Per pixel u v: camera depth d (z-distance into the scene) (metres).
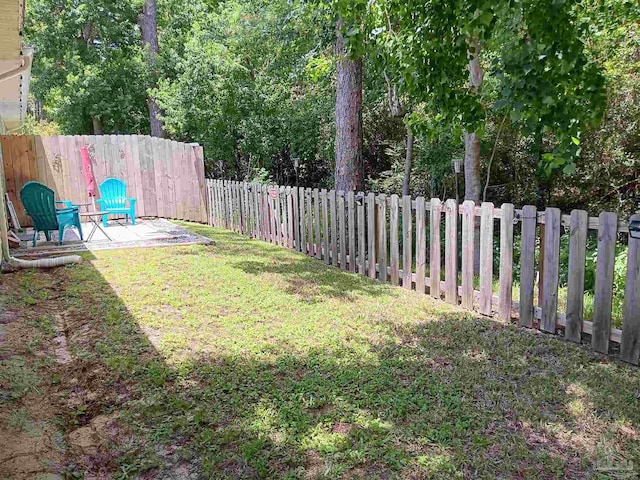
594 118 2.65
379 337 3.96
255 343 3.80
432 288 5.16
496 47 3.60
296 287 5.43
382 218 5.76
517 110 2.72
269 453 2.40
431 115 3.76
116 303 4.68
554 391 3.02
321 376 3.23
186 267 6.18
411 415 2.74
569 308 3.85
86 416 2.77
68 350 3.64
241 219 9.29
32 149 9.78
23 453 2.36
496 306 4.48
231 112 12.80
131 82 17.17
